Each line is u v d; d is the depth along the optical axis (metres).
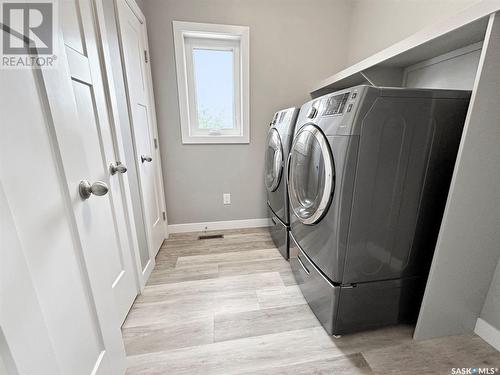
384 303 1.13
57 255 0.60
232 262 1.84
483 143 0.88
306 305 1.37
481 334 1.12
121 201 1.27
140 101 1.67
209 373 0.98
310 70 2.21
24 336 0.48
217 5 1.93
